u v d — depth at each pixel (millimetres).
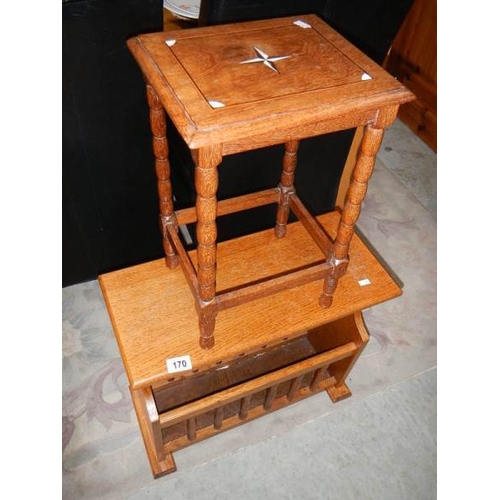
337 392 1342
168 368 925
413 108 2377
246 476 1195
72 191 1229
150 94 821
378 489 1198
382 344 1502
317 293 1070
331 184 1573
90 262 1475
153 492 1155
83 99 1053
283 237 1176
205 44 785
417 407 1360
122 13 952
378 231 1870
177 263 1090
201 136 621
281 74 732
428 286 1688
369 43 1235
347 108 687
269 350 1352
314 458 1239
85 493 1143
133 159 1233
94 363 1373
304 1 1039
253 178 1346
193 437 1147
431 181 2133
